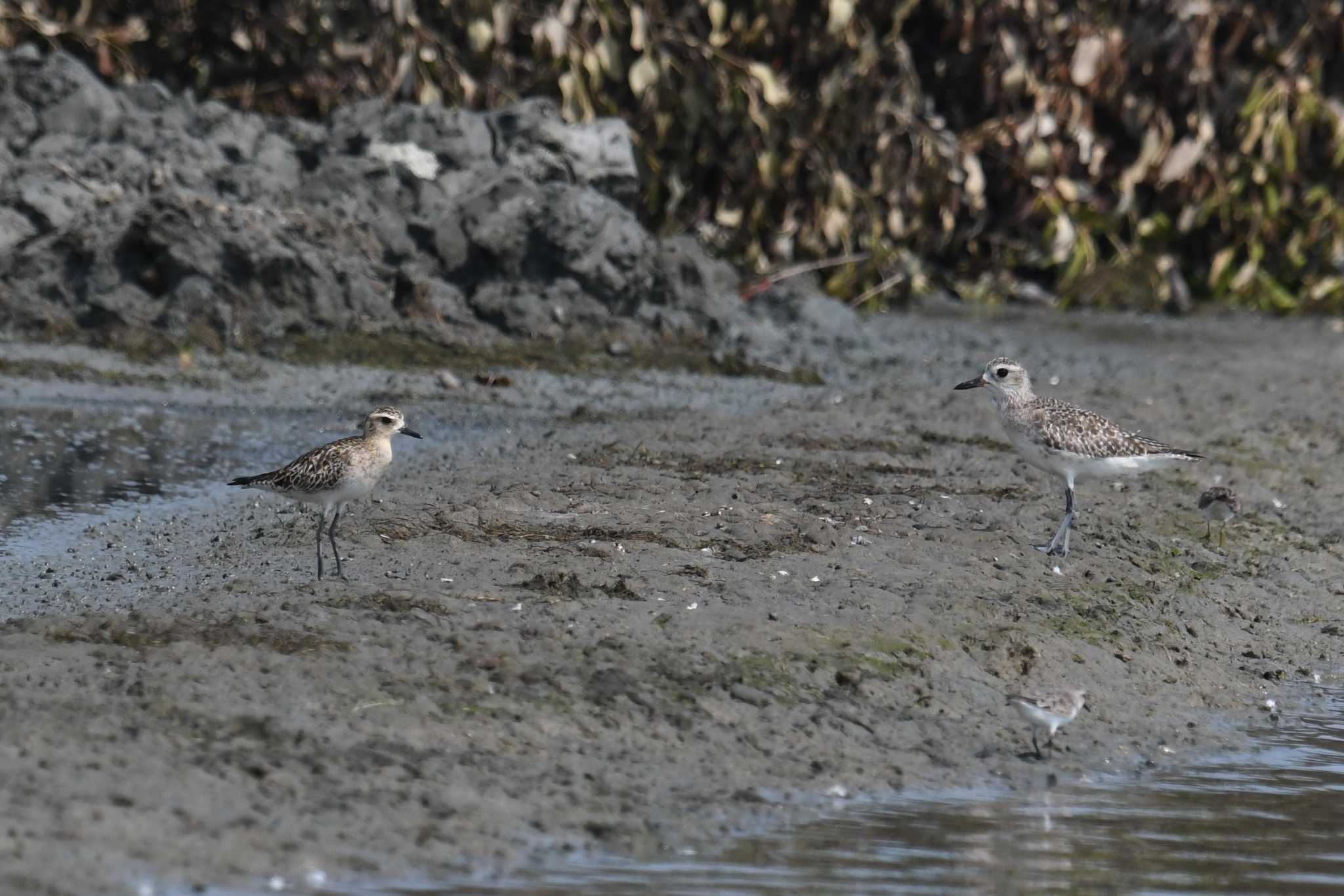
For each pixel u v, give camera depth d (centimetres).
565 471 1512
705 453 1630
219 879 715
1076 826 879
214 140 2252
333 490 1123
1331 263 3183
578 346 2202
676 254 2319
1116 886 798
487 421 1828
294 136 2330
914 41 3064
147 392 1853
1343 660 1244
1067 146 3044
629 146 2442
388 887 729
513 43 2770
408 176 2275
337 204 2209
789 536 1294
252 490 1464
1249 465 1777
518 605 1062
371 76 2644
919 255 2970
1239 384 2291
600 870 768
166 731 830
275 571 1152
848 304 2752
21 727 816
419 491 1406
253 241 2069
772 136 2770
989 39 2947
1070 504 1333
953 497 1482
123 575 1161
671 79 2761
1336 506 1659
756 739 931
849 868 795
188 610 1020
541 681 944
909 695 1022
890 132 2861
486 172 2312
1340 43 3219
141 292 2050
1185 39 3042
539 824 805
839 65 2834
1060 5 3066
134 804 759
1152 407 2050
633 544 1240
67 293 2038
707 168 2870
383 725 871
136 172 2161
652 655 1000
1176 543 1433
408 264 2211
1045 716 975
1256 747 1040
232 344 2039
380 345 2097
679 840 809
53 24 2567
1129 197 3056
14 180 2112
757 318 2434
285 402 1866
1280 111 3123
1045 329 2750
